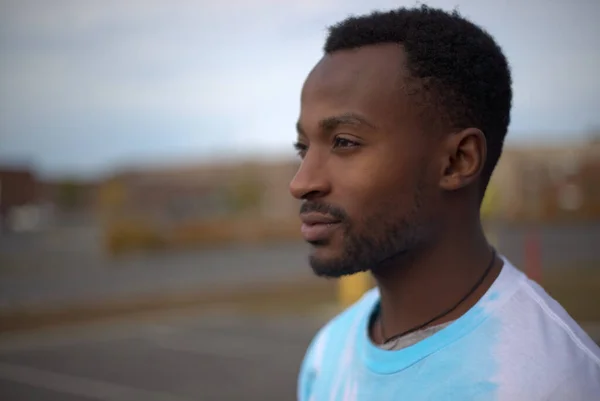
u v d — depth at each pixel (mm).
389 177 1091
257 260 23781
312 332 10422
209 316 12211
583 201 35438
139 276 19234
